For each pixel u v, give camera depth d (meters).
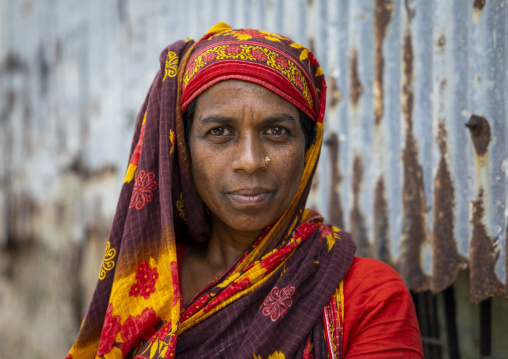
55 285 4.26
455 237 1.79
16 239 4.73
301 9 2.38
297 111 1.32
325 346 1.24
